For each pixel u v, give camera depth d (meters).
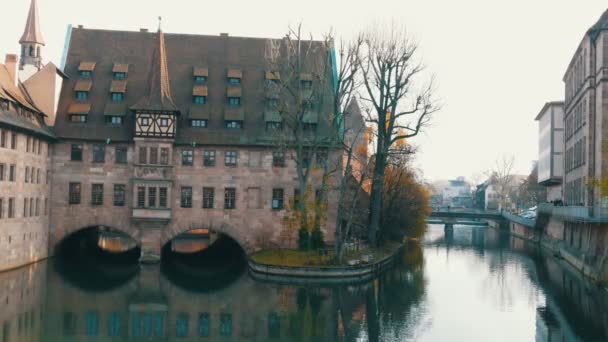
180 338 26.06
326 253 45.16
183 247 62.41
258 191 49.16
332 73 54.12
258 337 26.36
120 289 36.50
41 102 47.88
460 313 31.14
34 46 65.94
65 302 32.41
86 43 53.47
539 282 41.09
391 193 57.75
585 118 49.47
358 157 59.91
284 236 48.97
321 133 50.25
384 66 48.16
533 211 97.19
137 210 46.91
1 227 38.94
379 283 39.88
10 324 27.23
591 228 42.84
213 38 55.44
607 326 28.50
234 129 49.72
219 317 29.83
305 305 32.62
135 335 26.39
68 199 47.75
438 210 104.81
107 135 47.97
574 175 56.78
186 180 48.53
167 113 47.41
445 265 50.31
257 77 53.34
